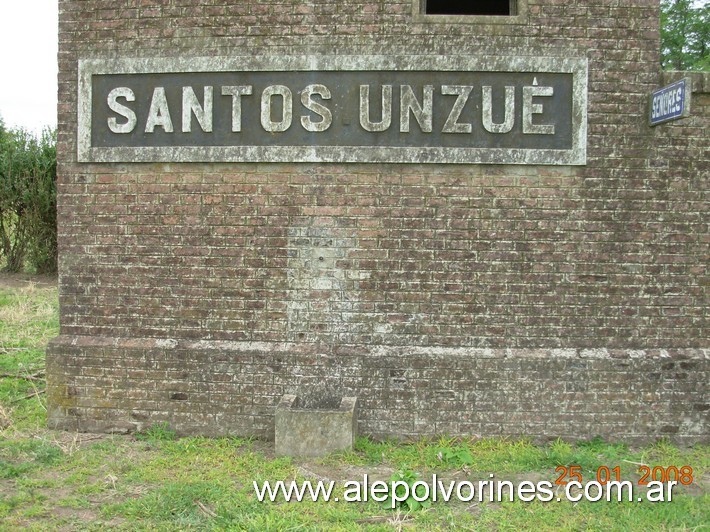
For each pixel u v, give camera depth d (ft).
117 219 18.90
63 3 18.81
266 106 18.30
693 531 13.43
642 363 18.13
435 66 17.98
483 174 18.20
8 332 31.27
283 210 18.48
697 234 18.26
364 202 18.33
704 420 18.26
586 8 17.99
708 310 18.34
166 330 18.94
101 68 18.65
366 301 18.47
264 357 18.51
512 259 18.28
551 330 18.34
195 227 18.71
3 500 14.51
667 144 18.13
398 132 18.17
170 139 18.65
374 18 18.08
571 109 18.02
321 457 16.99
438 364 18.26
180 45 18.52
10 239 50.42
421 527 13.56
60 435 18.76
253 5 18.30
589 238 18.22
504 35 18.06
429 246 18.31
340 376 18.42
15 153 48.08
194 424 18.78
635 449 18.07
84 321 19.20
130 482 15.64
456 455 16.97
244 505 14.30
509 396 18.24
